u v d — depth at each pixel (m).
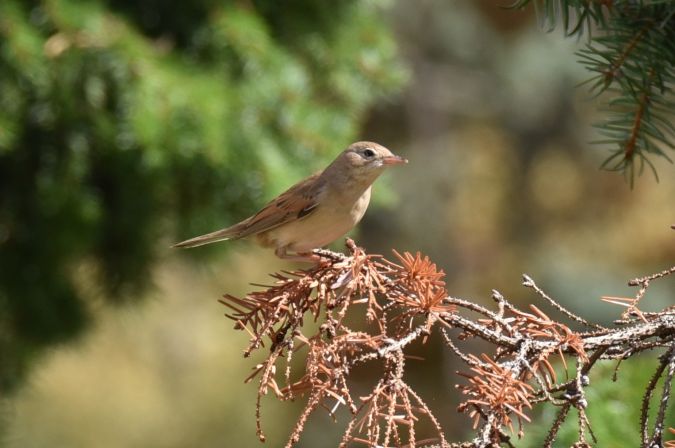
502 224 21.17
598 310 18.17
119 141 11.75
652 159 20.23
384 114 21.69
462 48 21.70
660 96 6.44
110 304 13.55
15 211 12.45
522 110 21.53
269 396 19.59
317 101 13.44
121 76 11.60
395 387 4.78
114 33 11.66
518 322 5.31
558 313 18.53
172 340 20.56
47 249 12.45
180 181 12.41
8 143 11.32
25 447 18.78
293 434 4.71
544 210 21.16
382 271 5.71
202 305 20.75
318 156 12.20
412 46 21.56
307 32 13.19
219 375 20.27
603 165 6.64
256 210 12.07
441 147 21.48
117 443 19.34
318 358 5.00
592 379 7.55
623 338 5.16
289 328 5.55
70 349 14.05
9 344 13.29
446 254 20.73
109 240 13.08
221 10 12.38
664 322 5.22
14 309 12.84
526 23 21.28
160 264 13.61
